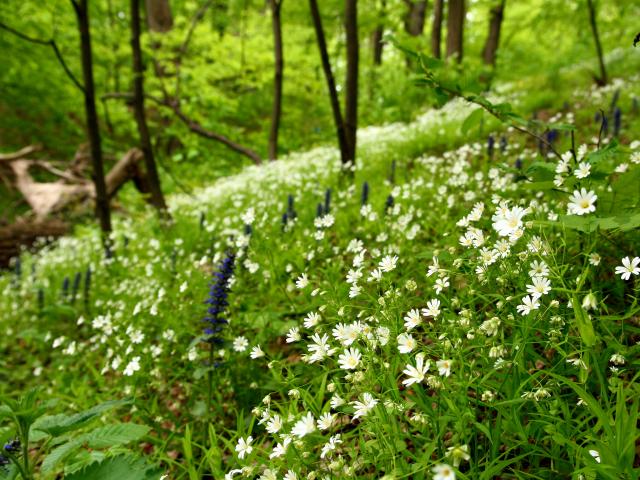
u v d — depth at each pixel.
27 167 15.62
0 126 19.00
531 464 1.88
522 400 1.73
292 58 15.58
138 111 9.01
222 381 3.28
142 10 22.30
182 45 14.47
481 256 2.34
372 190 6.49
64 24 14.59
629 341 2.30
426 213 4.91
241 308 3.93
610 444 1.52
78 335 5.88
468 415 1.75
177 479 2.60
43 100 17.84
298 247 4.65
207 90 14.50
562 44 17.95
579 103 8.78
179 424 3.20
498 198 2.96
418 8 20.12
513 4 21.78
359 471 2.02
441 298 2.79
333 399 1.92
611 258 2.77
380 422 1.90
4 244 12.39
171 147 18.69
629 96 7.86
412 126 10.41
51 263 9.49
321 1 14.02
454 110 10.17
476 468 1.73
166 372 3.81
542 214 2.99
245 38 15.41
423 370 1.73
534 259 2.25
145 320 4.38
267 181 8.92
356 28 7.42
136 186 14.48
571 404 2.02
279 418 2.04
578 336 2.03
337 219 5.67
